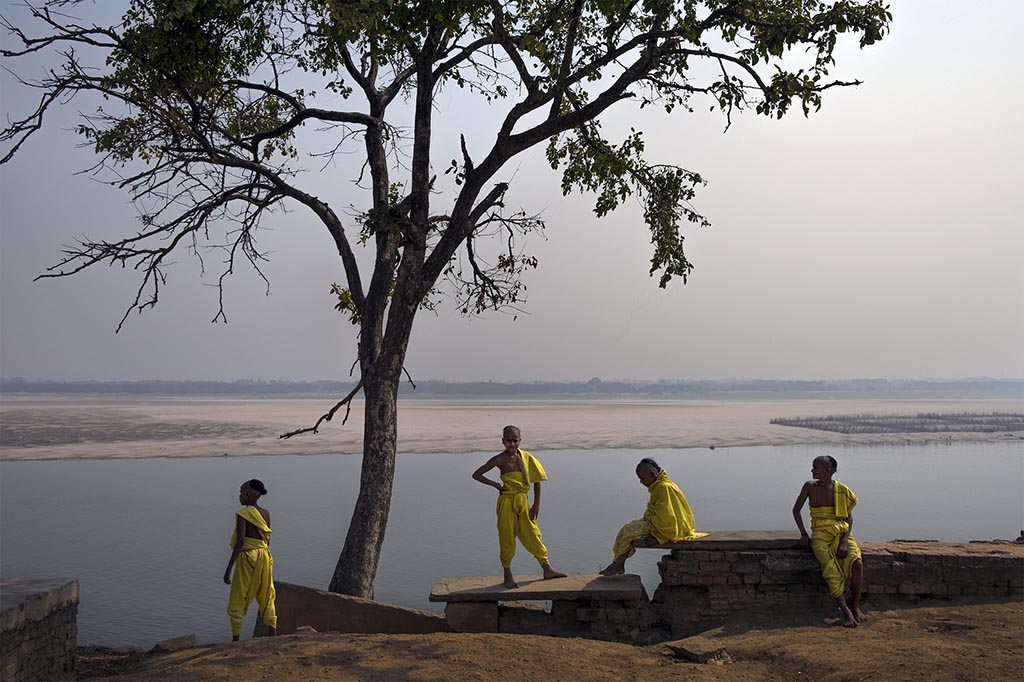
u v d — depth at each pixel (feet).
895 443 179.01
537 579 31.89
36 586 25.54
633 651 26.55
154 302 41.24
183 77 39.91
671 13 36.32
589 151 45.14
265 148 46.75
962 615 28.30
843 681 21.99
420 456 148.05
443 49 40.93
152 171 40.19
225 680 23.27
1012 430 219.82
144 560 60.34
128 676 24.86
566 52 37.63
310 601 31.32
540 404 511.81
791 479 109.40
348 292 47.62
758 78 35.99
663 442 180.55
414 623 31.01
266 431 211.20
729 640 27.45
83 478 114.32
